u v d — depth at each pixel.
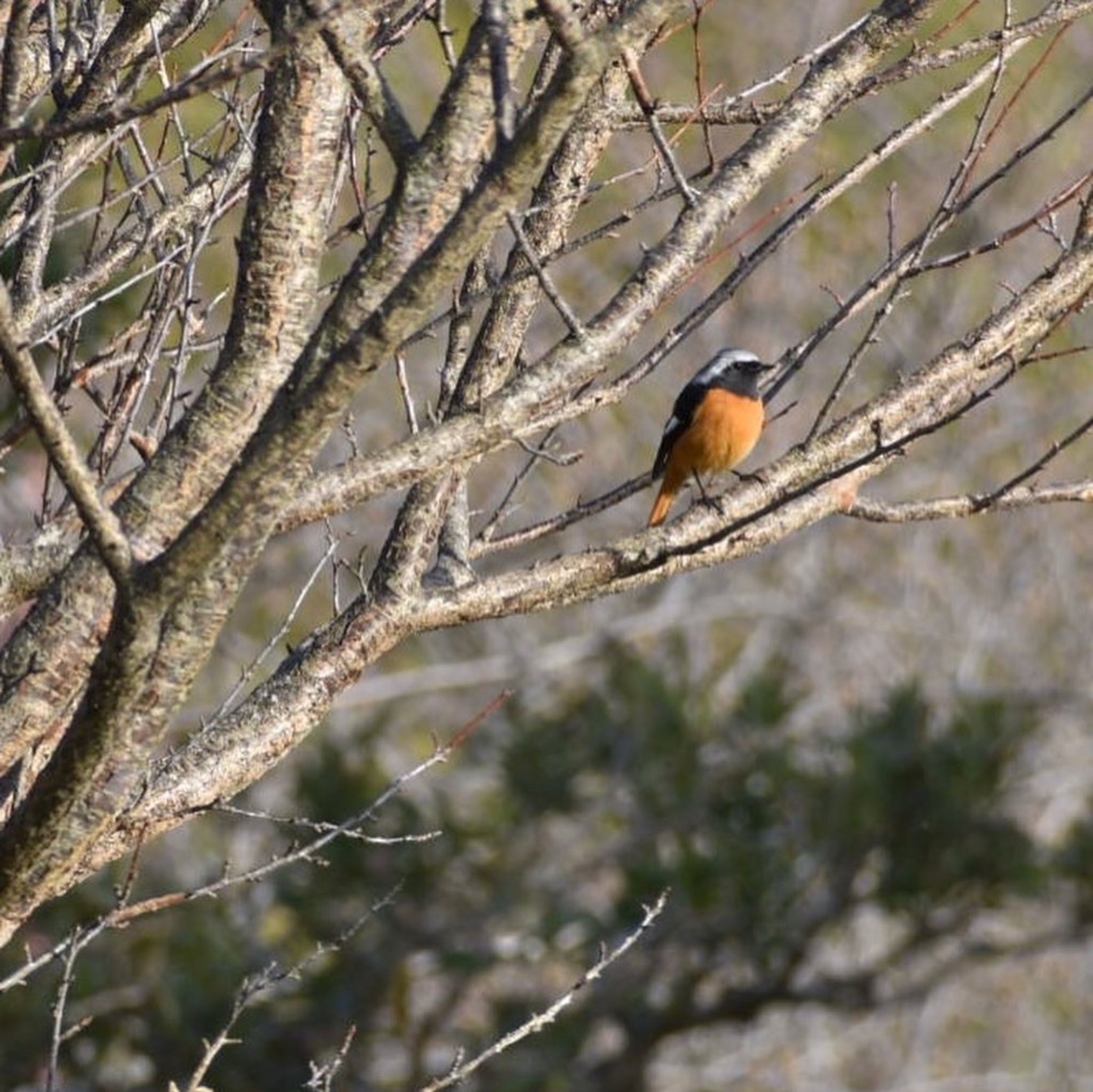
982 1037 20.06
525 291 6.52
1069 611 21.22
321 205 4.99
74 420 15.94
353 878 15.02
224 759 5.89
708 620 20.98
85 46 7.00
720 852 15.30
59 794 4.68
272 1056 14.78
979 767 15.48
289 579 19.83
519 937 15.31
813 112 5.85
